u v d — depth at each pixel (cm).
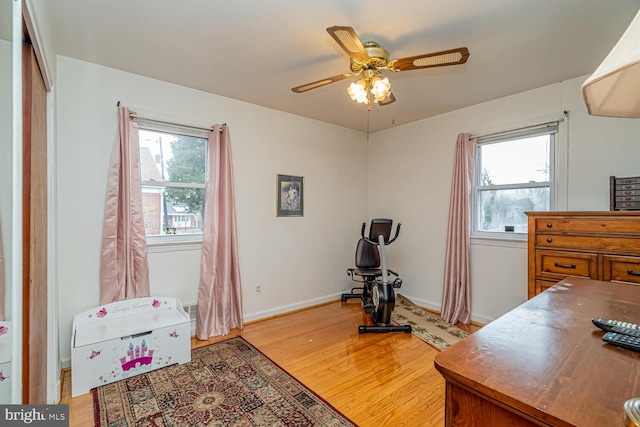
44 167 172
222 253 306
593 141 256
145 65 249
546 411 58
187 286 294
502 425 65
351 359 248
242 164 331
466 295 332
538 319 108
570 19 183
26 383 115
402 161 414
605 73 62
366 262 386
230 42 213
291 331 309
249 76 268
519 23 187
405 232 409
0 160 100
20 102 101
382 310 310
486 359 78
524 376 70
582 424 54
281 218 365
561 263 228
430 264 379
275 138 357
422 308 382
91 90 246
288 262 372
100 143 249
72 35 205
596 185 255
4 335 101
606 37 202
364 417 178
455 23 188
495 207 331
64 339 233
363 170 456
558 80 270
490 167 334
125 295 252
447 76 261
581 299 132
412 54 223
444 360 77
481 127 329
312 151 394
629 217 199
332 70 257
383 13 178
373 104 333
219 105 313
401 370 231
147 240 279
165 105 279
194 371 228
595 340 90
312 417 178
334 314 362
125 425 171
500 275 315
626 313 114
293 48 221
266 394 200
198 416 178
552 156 284
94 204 246
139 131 274
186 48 221
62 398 196
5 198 100
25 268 117
